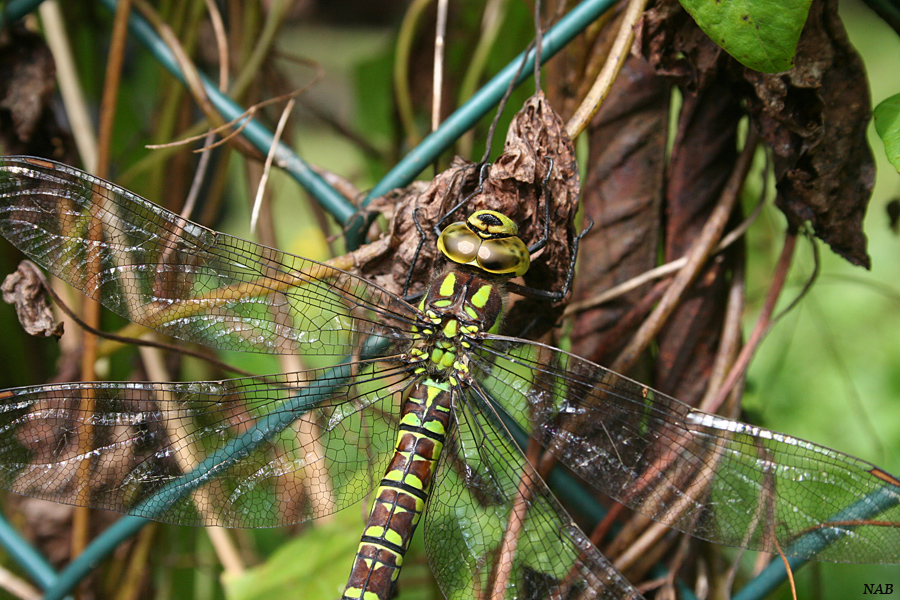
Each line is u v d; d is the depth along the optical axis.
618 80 0.48
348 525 0.50
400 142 0.53
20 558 0.49
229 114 0.49
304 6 1.08
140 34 0.49
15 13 0.48
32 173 0.47
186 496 0.48
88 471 0.47
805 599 0.52
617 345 0.48
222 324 0.48
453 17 0.52
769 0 0.46
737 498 0.47
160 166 0.51
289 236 0.81
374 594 0.48
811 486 0.47
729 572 0.49
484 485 0.48
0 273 0.51
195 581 0.52
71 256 0.47
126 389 0.48
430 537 0.48
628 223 0.48
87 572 0.48
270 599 0.50
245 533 0.52
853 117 0.47
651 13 0.47
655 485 0.47
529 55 0.47
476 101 0.47
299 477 0.48
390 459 0.48
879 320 0.65
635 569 0.48
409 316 0.48
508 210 0.47
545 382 0.48
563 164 0.47
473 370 0.48
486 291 0.48
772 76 0.47
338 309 0.48
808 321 0.64
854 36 1.00
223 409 0.48
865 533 0.47
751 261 0.52
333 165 0.99
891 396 0.59
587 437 0.48
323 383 0.48
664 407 0.47
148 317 0.47
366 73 0.54
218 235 0.48
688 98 0.48
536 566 0.48
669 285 0.48
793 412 0.59
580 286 0.49
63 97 0.51
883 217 0.71
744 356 0.48
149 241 0.47
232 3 0.51
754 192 0.52
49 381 0.51
